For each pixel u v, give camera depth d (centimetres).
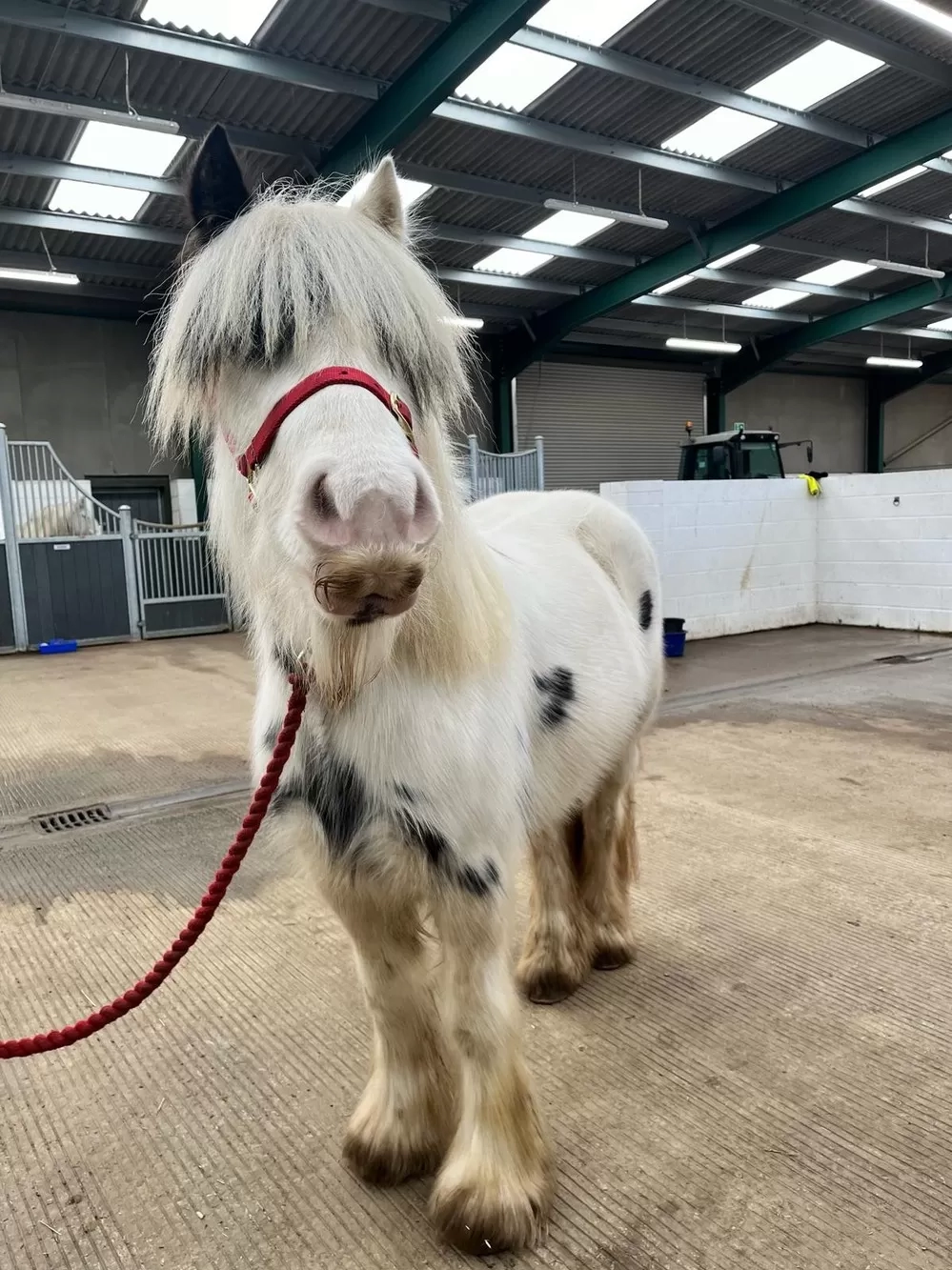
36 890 262
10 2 578
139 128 668
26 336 1090
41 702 561
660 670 215
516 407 1434
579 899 204
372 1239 131
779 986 196
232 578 125
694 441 1083
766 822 298
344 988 202
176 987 204
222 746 424
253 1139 153
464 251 1077
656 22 664
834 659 614
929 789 329
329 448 89
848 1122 152
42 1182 145
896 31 700
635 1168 142
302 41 660
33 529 861
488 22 616
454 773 117
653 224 927
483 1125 130
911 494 730
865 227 1123
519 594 153
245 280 102
